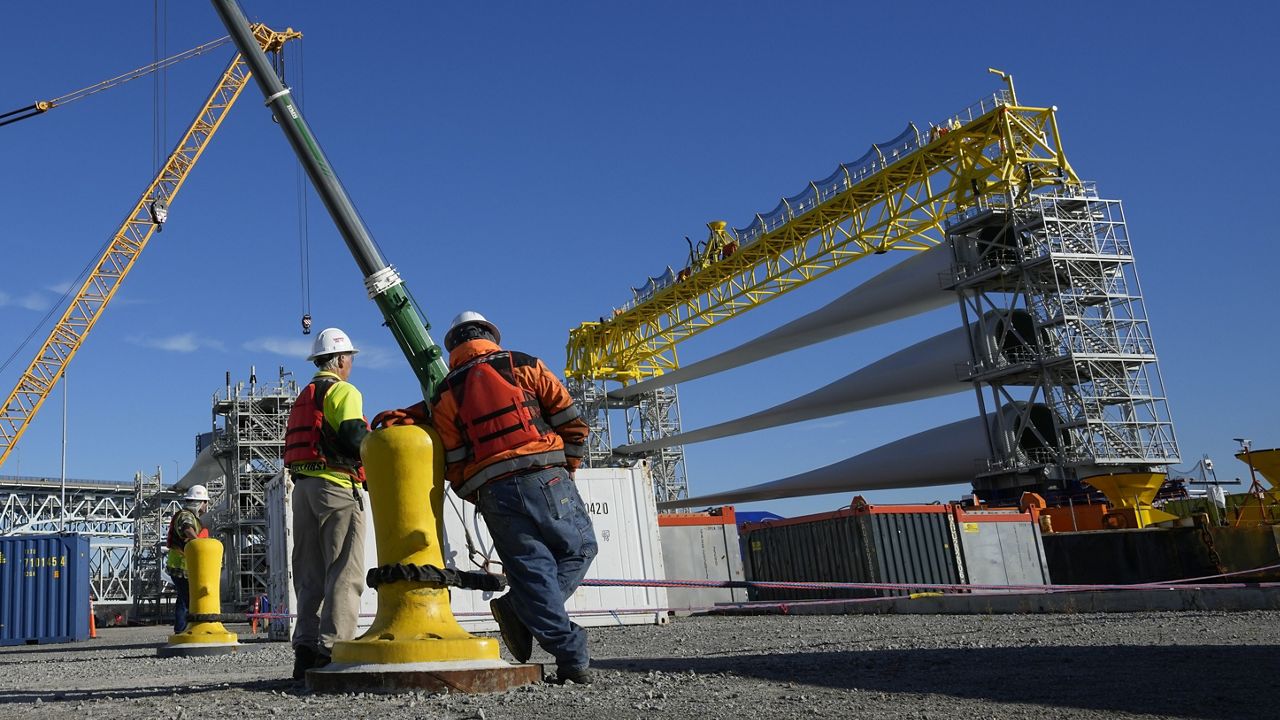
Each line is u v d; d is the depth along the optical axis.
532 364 5.52
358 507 6.39
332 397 6.34
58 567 29.20
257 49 12.88
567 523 5.41
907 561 20.19
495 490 5.32
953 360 56.56
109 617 69.50
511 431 5.35
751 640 10.73
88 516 97.94
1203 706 4.11
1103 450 43.19
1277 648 6.55
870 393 61.12
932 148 47.53
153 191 67.06
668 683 5.34
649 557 17.25
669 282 65.06
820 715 4.04
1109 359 43.78
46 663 12.92
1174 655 6.29
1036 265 44.75
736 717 4.01
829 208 52.22
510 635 5.79
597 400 75.19
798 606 19.12
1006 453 47.00
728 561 22.50
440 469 5.55
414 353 11.71
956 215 48.88
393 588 5.41
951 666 6.12
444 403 5.52
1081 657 6.40
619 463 75.56
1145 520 29.05
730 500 72.00
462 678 5.14
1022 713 4.03
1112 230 46.38
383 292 11.79
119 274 67.12
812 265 54.09
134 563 86.25
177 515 17.41
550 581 5.33
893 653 7.54
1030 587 12.49
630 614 16.78
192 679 7.75
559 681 5.38
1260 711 3.95
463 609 15.23
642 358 73.38
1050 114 47.41
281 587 17.41
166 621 74.56
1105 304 45.19
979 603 15.20
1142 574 21.72
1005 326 47.59
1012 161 45.59
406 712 4.37
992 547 21.14
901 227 50.53
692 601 21.72
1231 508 24.25
